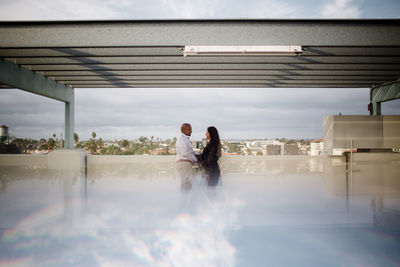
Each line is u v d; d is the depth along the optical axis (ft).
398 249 5.31
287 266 4.71
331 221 7.04
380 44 16.53
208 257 5.02
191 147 15.70
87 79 29.60
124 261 4.87
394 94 29.14
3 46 16.76
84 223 6.89
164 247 5.42
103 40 16.76
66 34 16.75
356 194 10.52
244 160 31.73
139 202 9.18
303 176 16.48
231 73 25.40
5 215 7.59
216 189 11.73
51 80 29.53
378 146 28.25
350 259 4.95
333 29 16.66
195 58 21.33
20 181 14.56
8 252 5.21
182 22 16.72
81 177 16.40
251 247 5.46
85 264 4.75
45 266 4.67
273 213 7.77
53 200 9.53
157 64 23.41
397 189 11.62
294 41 16.67
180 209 8.21
